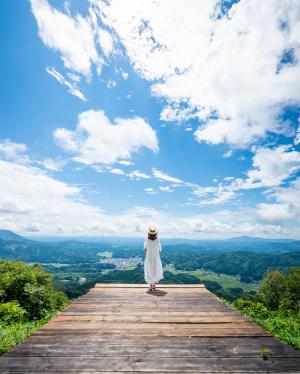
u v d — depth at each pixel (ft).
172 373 10.36
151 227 27.89
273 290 98.58
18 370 10.50
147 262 27.58
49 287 52.03
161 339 13.92
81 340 13.67
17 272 41.75
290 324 19.58
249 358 11.71
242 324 16.47
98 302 22.22
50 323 16.51
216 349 12.66
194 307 20.62
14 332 17.81
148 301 22.59
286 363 11.25
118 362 11.24
